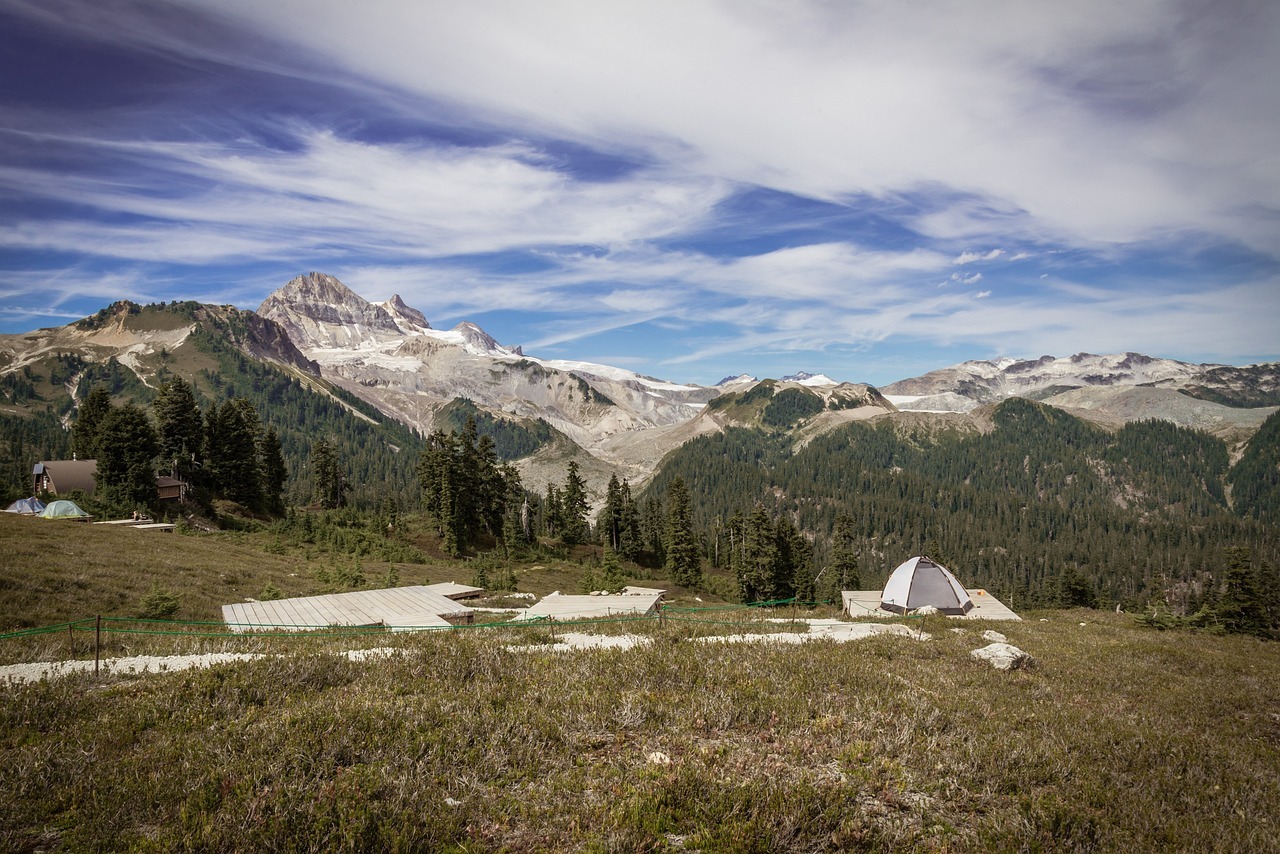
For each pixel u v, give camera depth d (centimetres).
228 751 733
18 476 14388
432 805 635
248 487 8881
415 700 937
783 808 641
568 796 684
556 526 12506
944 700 1135
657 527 12425
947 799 741
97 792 639
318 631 1825
